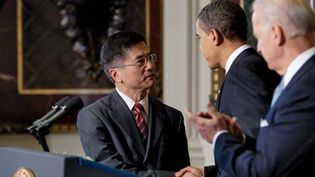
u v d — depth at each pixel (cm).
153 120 328
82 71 581
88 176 213
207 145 541
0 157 234
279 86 226
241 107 246
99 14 573
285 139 205
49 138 577
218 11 272
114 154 316
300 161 204
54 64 584
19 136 587
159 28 569
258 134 222
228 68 272
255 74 252
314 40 222
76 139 578
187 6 550
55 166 210
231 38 272
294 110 208
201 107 549
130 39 325
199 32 279
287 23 214
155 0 570
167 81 555
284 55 219
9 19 585
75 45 579
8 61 586
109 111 325
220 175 268
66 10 578
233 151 215
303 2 219
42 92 588
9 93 589
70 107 283
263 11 219
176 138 336
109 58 328
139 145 322
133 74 322
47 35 583
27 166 221
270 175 205
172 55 554
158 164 323
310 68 214
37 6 582
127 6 573
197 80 550
